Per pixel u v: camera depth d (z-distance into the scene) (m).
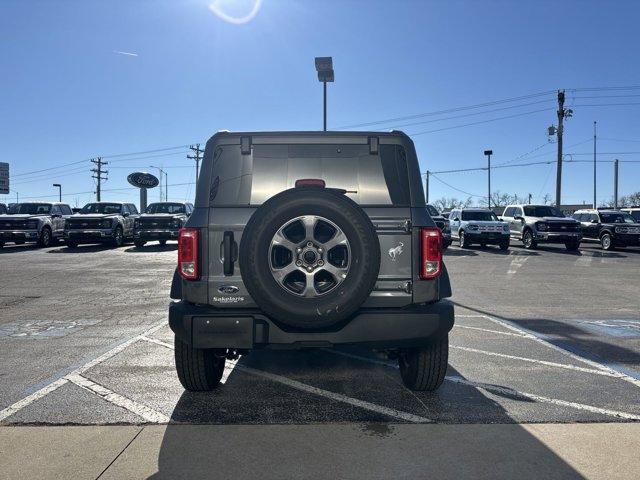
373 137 4.45
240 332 4.03
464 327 7.87
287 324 3.89
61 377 5.38
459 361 6.04
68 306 9.58
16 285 12.30
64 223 24.38
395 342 4.10
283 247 3.88
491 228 23.53
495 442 3.83
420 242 4.21
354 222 3.82
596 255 21.19
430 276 4.19
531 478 3.32
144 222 23.34
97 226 23.41
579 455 3.62
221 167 4.44
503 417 4.32
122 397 4.79
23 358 6.09
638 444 3.79
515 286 12.34
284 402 4.69
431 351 4.64
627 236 23.34
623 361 6.06
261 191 4.43
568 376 5.47
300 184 4.20
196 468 3.44
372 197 4.45
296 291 3.94
